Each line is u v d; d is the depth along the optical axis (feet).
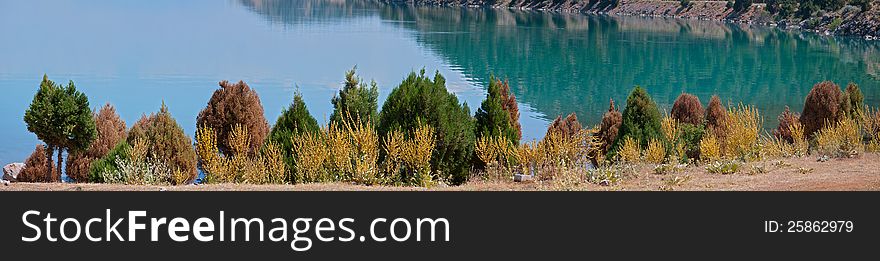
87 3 629.51
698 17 510.17
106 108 84.89
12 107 151.02
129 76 219.00
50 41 325.01
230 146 73.67
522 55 314.35
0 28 388.16
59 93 69.56
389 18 539.70
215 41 348.59
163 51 294.25
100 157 79.46
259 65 256.32
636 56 312.29
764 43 361.71
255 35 388.57
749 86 230.27
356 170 55.01
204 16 531.50
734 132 73.61
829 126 83.82
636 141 75.92
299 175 58.08
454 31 431.43
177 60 263.49
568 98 200.03
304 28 445.37
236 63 260.42
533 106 184.44
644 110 78.28
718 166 58.75
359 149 57.36
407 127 61.77
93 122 71.77
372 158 56.34
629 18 525.34
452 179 61.67
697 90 221.46
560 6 620.90
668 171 58.90
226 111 81.97
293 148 66.33
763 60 297.53
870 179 50.70
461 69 264.31
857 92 96.37
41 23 427.33
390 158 56.85
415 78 66.74
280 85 209.05
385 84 221.46
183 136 69.51
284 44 342.44
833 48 338.13
